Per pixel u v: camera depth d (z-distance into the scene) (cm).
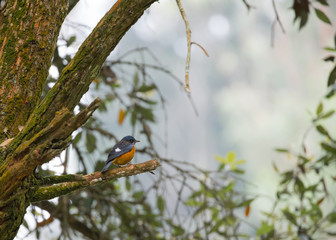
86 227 1105
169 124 6619
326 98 1067
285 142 5481
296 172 1058
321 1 938
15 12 532
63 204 962
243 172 1137
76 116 429
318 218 1049
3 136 500
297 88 6162
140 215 1135
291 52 6231
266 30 6562
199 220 1070
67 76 460
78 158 952
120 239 1102
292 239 1080
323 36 5906
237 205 1041
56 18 545
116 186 1188
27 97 516
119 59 1077
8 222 443
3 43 526
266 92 6219
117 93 1098
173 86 6462
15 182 436
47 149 430
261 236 1098
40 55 529
